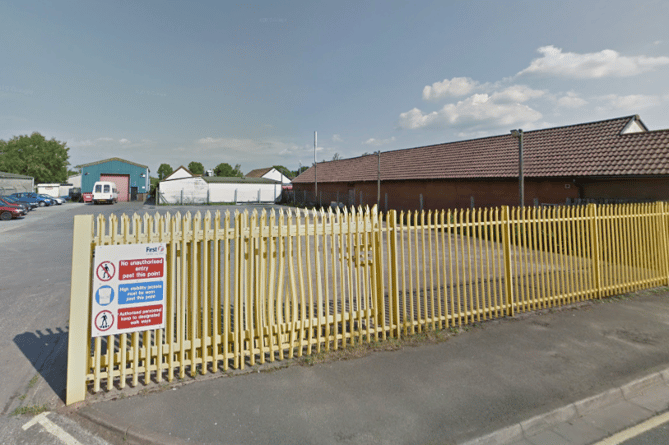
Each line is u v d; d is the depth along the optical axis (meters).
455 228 5.43
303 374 4.06
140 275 3.74
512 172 16.78
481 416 3.32
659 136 12.98
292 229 4.38
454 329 5.37
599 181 13.32
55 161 62.62
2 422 3.23
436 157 24.31
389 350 4.69
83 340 3.52
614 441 3.13
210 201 43.81
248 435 3.05
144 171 50.06
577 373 4.11
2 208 22.78
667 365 4.30
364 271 4.86
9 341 5.02
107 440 3.05
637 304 6.52
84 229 3.53
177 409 3.39
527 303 6.12
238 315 4.16
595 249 6.86
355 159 36.34
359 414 3.35
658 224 7.68
